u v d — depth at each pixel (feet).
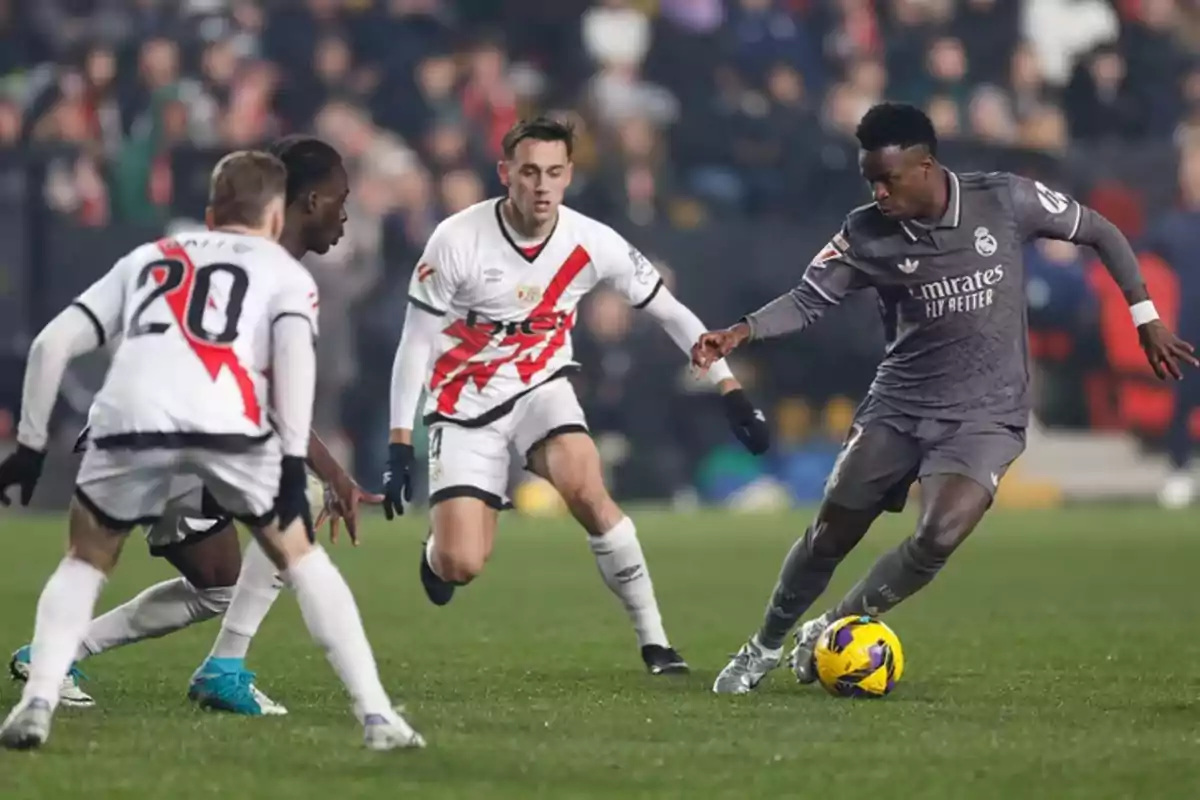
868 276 83.61
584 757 63.26
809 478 224.74
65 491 200.95
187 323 64.54
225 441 63.87
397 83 231.71
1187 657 98.58
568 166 90.74
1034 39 277.64
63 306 200.95
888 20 263.49
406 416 90.43
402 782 58.65
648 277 93.97
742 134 238.68
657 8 258.37
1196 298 231.30
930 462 82.99
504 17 255.29
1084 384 234.99
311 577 64.44
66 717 73.31
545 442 93.61
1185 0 271.08
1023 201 83.82
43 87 212.84
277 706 76.13
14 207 200.13
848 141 241.35
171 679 87.20
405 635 109.60
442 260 91.61
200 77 218.79
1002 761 63.10
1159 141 256.73
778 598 84.12
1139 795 57.52
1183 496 235.20
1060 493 234.17
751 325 83.10
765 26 253.65
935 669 93.04
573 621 117.70
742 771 61.11
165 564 153.89
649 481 217.56
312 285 65.72
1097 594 136.15
